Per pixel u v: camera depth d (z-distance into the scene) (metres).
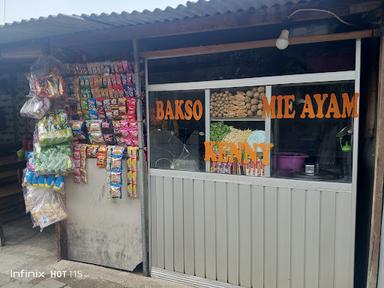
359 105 2.70
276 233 2.94
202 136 3.23
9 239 4.68
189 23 2.79
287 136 2.91
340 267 2.75
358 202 3.05
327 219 2.75
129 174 3.46
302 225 2.84
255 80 2.93
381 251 2.41
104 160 3.53
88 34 3.22
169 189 3.35
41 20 2.75
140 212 3.50
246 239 3.06
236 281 3.14
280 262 2.95
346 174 2.72
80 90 3.58
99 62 3.43
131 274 3.60
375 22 2.45
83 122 3.61
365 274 2.81
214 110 3.15
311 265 2.85
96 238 3.77
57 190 3.65
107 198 3.62
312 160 2.86
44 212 3.67
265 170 2.97
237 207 3.07
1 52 3.87
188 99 3.24
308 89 2.77
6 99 6.12
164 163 3.41
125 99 3.37
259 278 3.04
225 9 2.46
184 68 3.22
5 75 6.03
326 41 2.63
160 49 3.38
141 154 3.37
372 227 2.47
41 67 3.54
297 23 2.73
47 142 3.44
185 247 3.33
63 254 3.96
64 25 2.91
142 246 3.51
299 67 2.81
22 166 5.77
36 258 4.06
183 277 3.36
